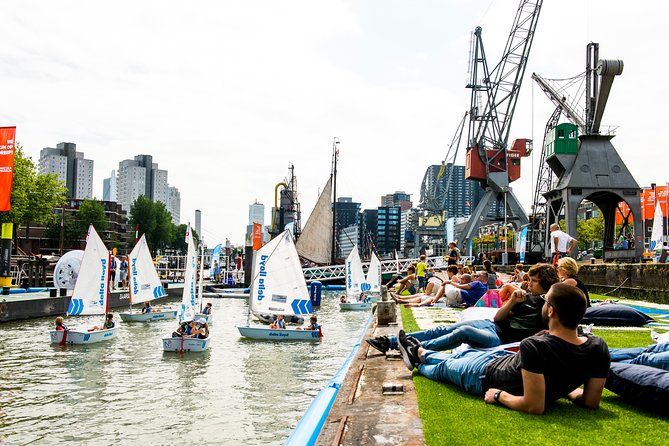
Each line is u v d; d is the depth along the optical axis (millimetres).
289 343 34438
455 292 25641
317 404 10156
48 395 20859
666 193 57312
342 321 47938
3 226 53719
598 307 16984
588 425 6309
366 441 6145
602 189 56656
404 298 28953
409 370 10227
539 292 9617
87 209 146375
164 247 186875
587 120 59125
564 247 22297
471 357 8180
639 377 6957
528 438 5891
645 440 5773
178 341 30891
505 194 101188
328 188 97812
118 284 68500
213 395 20875
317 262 97500
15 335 36438
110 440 15617
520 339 9461
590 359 6684
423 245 183375
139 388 22062
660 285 27719
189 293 42281
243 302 71188
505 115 102562
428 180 172875
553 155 59219
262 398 20406
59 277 51719
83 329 34938
